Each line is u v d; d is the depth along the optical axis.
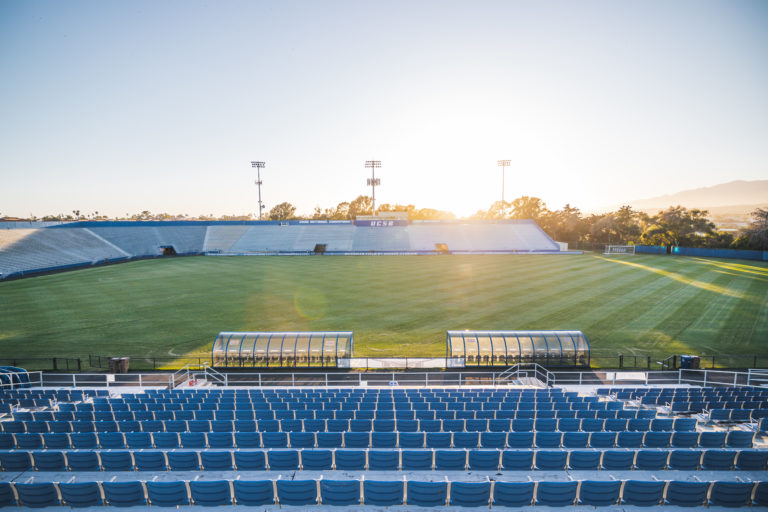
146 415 14.66
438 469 10.77
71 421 13.34
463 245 94.19
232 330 31.94
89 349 28.09
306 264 71.25
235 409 15.95
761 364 24.50
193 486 9.09
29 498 9.09
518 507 9.12
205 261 77.12
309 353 25.23
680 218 109.44
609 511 8.93
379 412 14.52
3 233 72.94
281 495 9.20
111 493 9.11
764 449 11.92
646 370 23.80
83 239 81.94
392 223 104.38
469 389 20.20
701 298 40.25
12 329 32.47
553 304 38.41
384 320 34.00
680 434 11.87
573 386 21.03
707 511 8.80
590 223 117.00
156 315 36.25
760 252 73.62
